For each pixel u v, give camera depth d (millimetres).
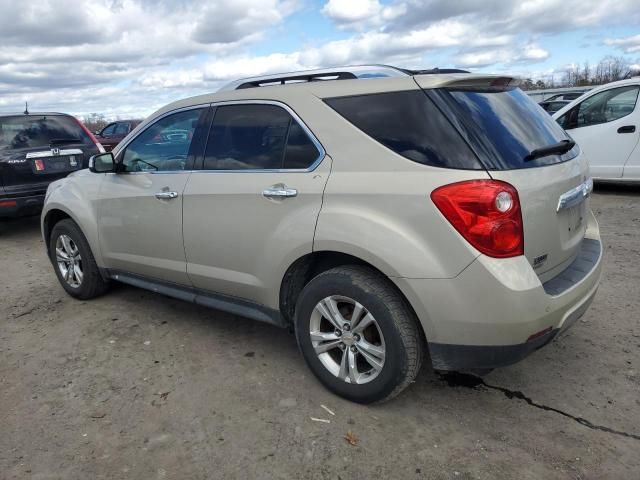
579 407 2861
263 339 3857
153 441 2713
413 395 3035
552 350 3482
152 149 3857
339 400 3008
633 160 8109
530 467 2424
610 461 2439
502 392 3035
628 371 3193
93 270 4598
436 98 2617
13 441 2752
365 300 2715
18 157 7098
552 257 2697
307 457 2553
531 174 2545
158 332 4035
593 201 8188
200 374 3375
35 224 8734
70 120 8070
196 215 3463
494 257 2391
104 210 4207
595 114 8492
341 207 2732
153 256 3898
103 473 2498
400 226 2549
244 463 2529
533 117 2977
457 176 2441
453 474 2400
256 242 3148
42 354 3738
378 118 2740
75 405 3066
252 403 3020
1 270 5969
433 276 2473
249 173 3188
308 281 3189
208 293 3641
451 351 2561
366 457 2537
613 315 3971
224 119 3416
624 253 5469
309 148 2939
